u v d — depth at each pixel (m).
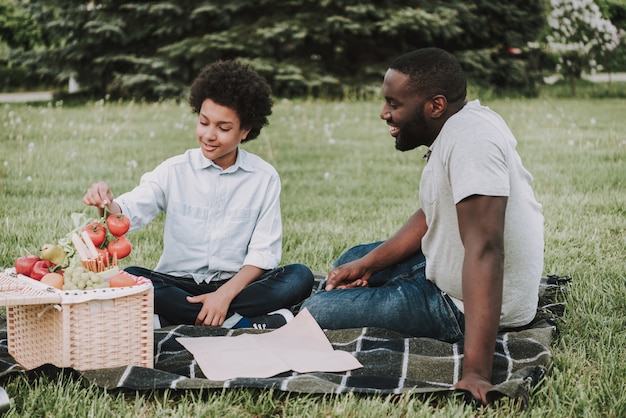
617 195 5.74
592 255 4.20
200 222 3.23
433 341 2.85
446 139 2.62
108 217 2.81
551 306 3.29
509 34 16.23
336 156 8.14
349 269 3.25
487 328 2.45
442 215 2.76
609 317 3.26
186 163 3.24
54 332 2.61
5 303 2.41
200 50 14.15
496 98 15.15
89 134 9.32
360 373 2.64
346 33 15.29
